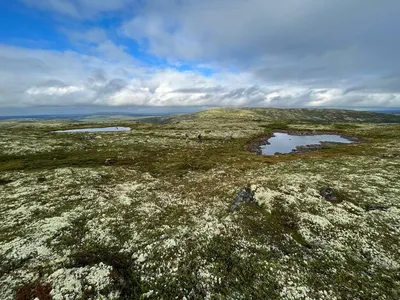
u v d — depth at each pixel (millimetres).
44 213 26969
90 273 17438
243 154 61062
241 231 23781
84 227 24469
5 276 17391
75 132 99062
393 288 16453
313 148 72688
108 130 114312
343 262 19188
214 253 20609
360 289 16438
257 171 43875
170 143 75188
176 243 21859
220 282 17359
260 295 16125
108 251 20906
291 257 19844
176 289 16844
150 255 20344
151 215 27297
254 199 30297
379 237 22000
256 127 123000
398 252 20078
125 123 149250
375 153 54812
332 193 30844
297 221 25250
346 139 90125
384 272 18016
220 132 100188
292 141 87438
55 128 120688
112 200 30750
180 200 31812
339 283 17000
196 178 41031
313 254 20297
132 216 27016
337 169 42031
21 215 26328
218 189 34969
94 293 15852
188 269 18734
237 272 18297
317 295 15914
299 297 15781
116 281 17109
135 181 38969
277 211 27344
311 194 30891
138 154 59469
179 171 45438
